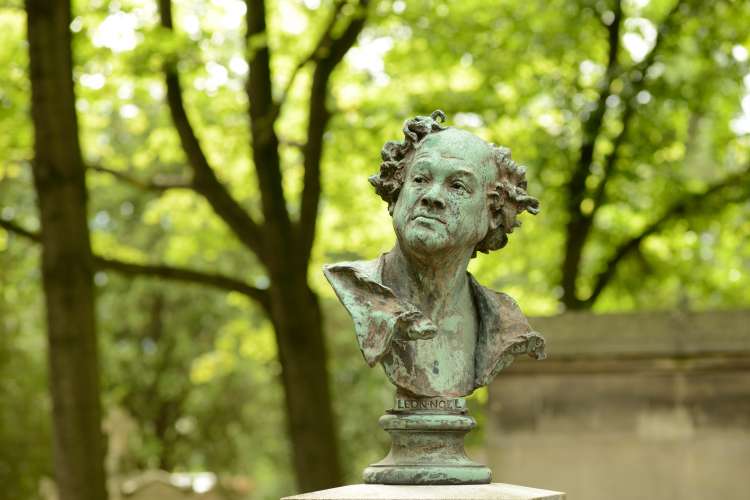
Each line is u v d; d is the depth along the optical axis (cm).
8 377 2358
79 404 1275
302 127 1834
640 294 1820
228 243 1927
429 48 1582
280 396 2933
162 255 2798
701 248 1777
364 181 1769
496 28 1631
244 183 1862
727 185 1675
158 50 1419
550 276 1803
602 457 1058
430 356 468
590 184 1694
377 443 2802
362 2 1452
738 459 1037
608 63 1681
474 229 458
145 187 1518
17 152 1616
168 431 2962
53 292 1290
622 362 1060
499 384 1082
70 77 1314
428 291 468
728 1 1561
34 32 1306
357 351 2783
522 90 1661
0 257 2366
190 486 2212
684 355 1047
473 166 458
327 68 1482
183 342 2884
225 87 1575
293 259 1477
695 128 1795
